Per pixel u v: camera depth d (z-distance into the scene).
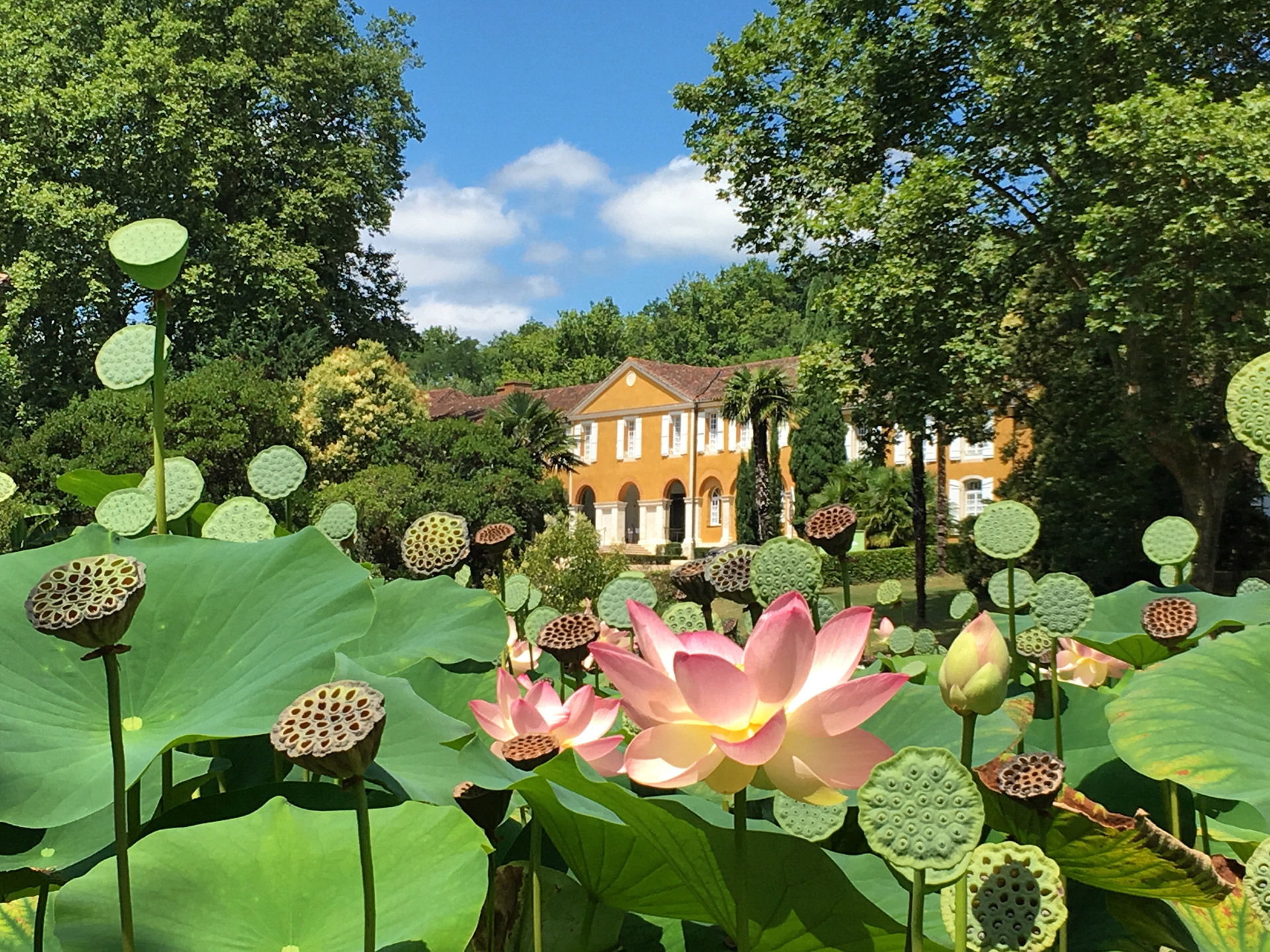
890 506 32.88
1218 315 12.16
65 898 1.06
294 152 27.06
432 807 1.25
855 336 15.52
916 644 4.05
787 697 0.89
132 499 2.08
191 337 25.94
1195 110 11.80
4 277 9.46
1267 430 1.91
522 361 69.81
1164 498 15.28
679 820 1.07
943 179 14.18
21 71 23.34
